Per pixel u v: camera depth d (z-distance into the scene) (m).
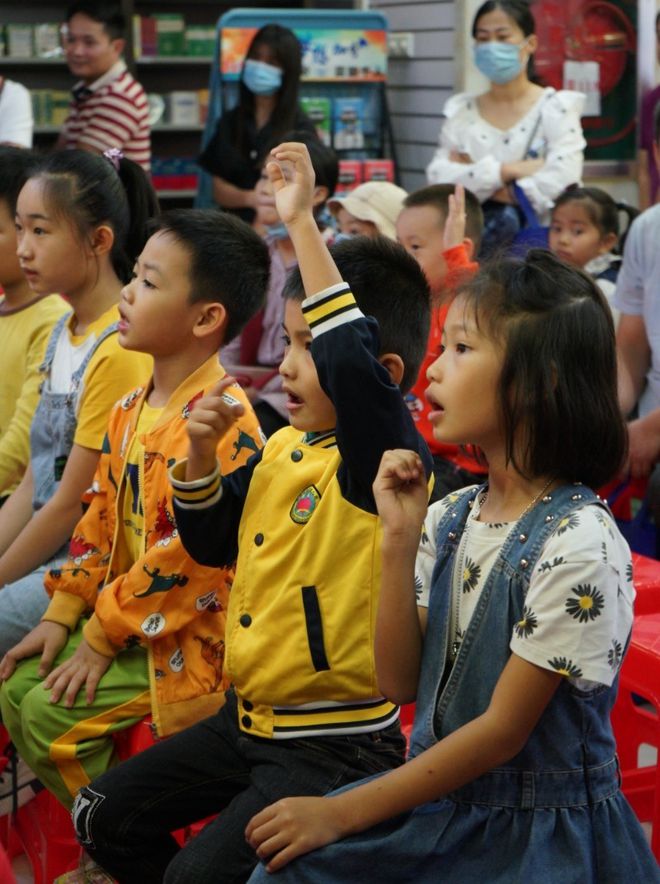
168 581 2.69
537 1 7.89
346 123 8.47
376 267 2.41
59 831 2.92
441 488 3.73
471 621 1.93
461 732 1.86
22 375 3.79
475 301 1.96
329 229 5.28
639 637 2.79
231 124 7.12
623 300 4.67
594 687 1.85
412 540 1.99
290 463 2.36
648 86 8.05
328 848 1.90
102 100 8.00
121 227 3.41
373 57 8.38
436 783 1.86
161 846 2.43
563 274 1.96
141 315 2.81
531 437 1.92
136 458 2.83
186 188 9.29
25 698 2.80
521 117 6.64
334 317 2.16
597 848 1.91
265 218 5.43
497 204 6.49
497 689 1.86
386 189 5.28
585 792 1.91
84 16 7.88
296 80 6.97
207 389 2.83
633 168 8.13
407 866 1.91
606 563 1.84
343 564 2.23
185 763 2.40
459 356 1.97
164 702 2.72
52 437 3.41
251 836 1.95
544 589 1.84
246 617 2.34
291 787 2.21
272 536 2.32
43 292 3.36
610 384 1.95
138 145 8.15
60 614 2.93
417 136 8.91
